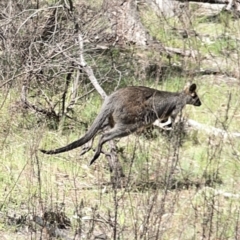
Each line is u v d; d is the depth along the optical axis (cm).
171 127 2327
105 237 1747
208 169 2253
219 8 3909
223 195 2073
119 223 1847
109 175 2203
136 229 1650
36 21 2661
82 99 2728
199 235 1808
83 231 1789
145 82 2952
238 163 2303
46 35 2750
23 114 2506
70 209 1923
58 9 2831
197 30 3681
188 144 2462
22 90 2534
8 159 2197
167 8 3812
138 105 2184
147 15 3762
